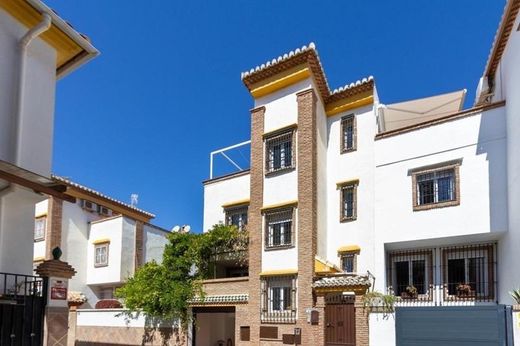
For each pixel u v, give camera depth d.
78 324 24.22
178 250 22.00
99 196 33.38
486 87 19.94
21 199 10.01
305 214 19.31
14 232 9.93
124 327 22.48
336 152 21.73
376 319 15.13
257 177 21.17
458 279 18.48
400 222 19.00
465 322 12.18
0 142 9.61
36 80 10.64
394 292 19.61
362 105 21.34
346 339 16.30
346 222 20.73
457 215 17.66
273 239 20.19
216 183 25.20
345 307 16.61
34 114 10.48
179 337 20.62
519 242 15.03
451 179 18.14
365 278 16.27
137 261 31.94
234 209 24.03
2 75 9.77
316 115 20.69
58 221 30.59
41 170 10.52
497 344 11.71
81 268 31.98
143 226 33.25
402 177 19.31
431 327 12.59
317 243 19.44
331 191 21.47
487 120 17.62
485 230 16.91
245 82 22.20
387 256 20.00
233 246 21.48
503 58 17.72
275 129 21.02
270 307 19.41
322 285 17.09
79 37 11.20
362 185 20.62
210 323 22.52
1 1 9.78
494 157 17.20
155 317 21.39
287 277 19.14
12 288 9.64
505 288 16.73
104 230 32.06
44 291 9.40
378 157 20.14
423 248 19.42
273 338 18.72
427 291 19.00
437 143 18.66
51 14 10.40
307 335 17.69
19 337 8.81
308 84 20.48
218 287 20.89
